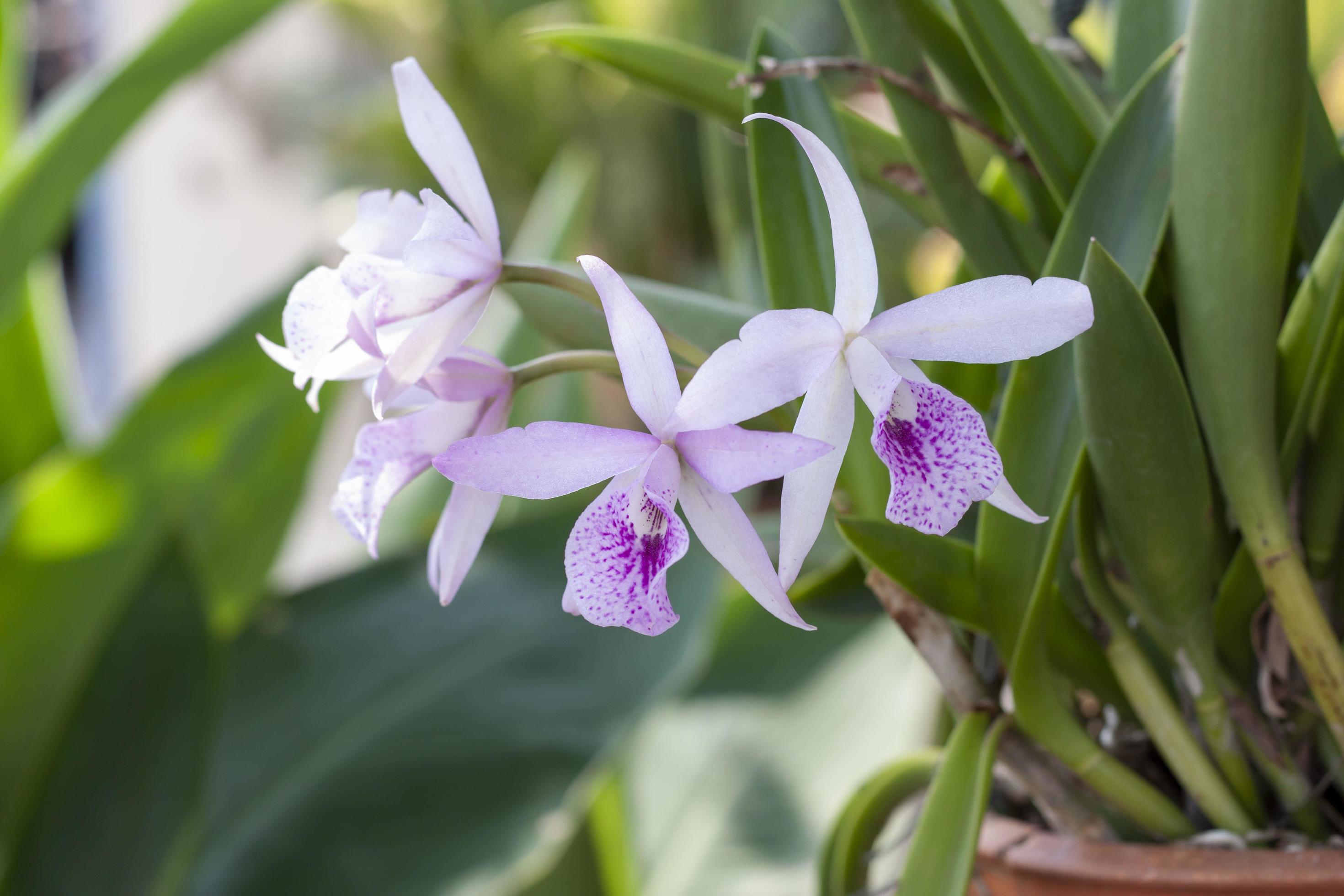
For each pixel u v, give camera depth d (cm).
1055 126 62
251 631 100
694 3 381
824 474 56
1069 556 62
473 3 429
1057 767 62
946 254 195
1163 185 60
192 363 91
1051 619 61
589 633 96
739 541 56
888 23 64
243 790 88
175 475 96
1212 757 62
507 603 101
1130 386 57
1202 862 59
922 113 63
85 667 76
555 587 102
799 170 63
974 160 72
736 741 125
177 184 329
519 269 59
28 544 87
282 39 401
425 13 430
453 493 59
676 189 448
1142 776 64
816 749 121
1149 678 61
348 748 90
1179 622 60
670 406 56
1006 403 60
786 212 62
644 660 93
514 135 450
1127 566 60
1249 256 58
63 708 79
